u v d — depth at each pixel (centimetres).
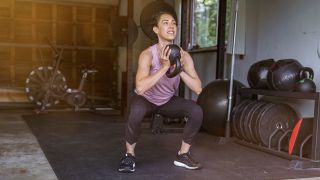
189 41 735
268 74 388
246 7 546
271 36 509
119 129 515
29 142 409
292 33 471
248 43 550
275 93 385
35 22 802
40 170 297
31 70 800
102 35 851
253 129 394
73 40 831
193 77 301
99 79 851
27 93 699
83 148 386
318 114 333
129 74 602
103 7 848
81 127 525
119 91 838
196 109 298
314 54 435
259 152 390
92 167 311
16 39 791
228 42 548
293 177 300
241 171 314
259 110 396
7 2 781
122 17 646
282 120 395
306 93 346
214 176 295
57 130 494
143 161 337
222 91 467
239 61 571
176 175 293
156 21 294
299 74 369
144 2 846
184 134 310
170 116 316
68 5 823
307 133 363
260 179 291
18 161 324
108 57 856
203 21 695
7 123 543
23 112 691
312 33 438
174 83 293
